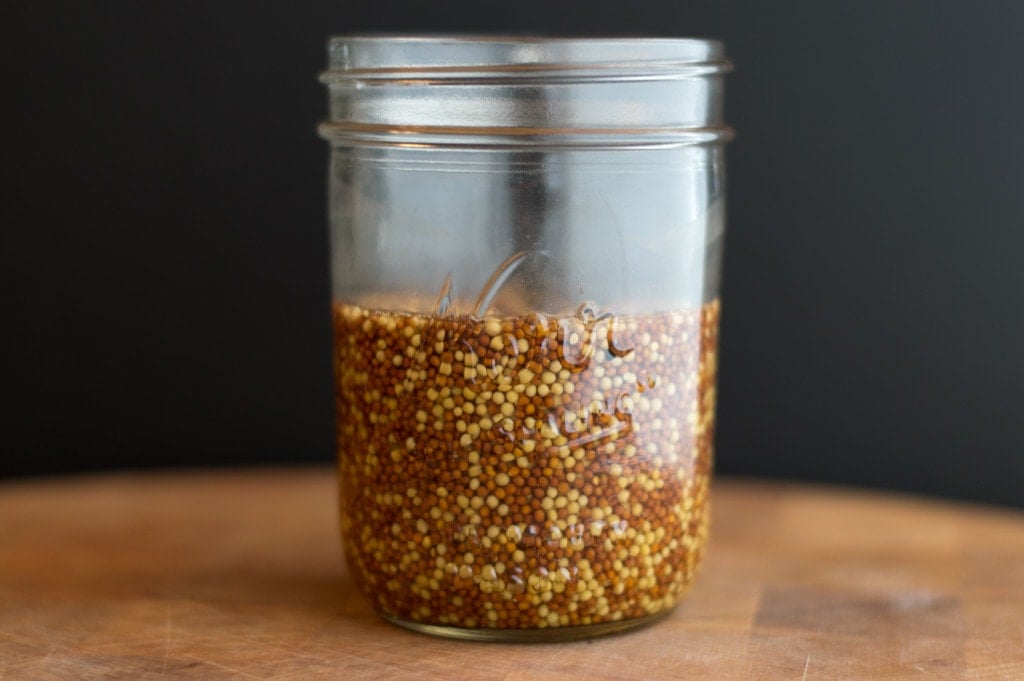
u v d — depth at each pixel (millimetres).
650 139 384
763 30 580
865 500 540
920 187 585
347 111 401
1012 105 576
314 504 529
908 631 414
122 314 613
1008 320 590
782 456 609
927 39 576
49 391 618
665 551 401
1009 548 486
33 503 526
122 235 607
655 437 394
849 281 595
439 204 384
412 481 391
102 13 592
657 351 392
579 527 388
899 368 599
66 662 391
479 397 383
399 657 392
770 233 593
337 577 455
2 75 597
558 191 381
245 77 593
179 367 616
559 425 384
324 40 589
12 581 450
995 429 598
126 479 555
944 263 589
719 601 436
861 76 581
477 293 384
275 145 597
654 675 383
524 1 581
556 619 395
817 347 601
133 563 466
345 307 405
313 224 602
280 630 412
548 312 383
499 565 388
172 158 601
